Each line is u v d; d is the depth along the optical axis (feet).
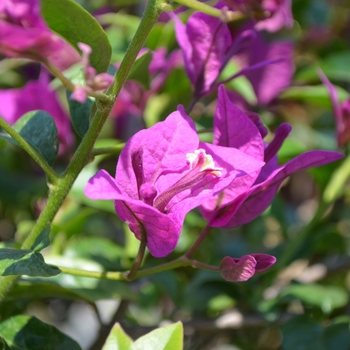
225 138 1.16
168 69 1.49
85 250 1.47
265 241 1.93
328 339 1.36
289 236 1.67
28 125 1.24
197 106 1.65
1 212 1.88
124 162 1.11
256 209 1.17
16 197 1.72
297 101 1.70
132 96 1.47
